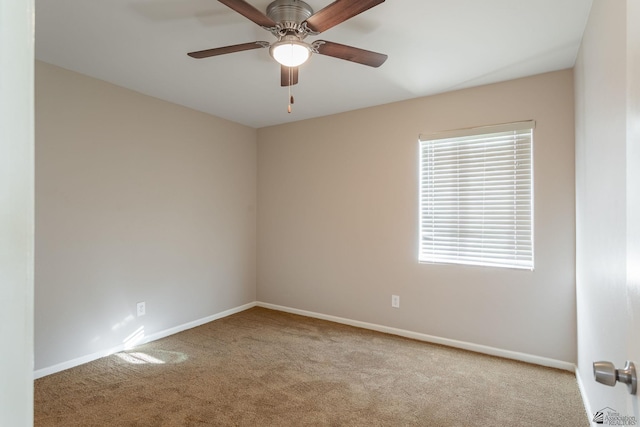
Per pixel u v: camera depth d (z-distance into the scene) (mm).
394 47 2309
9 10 315
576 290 2568
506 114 2855
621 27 1263
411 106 3314
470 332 3020
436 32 2121
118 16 1947
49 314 2535
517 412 2078
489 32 2117
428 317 3227
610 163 1463
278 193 4230
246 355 2889
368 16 1951
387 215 3459
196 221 3645
